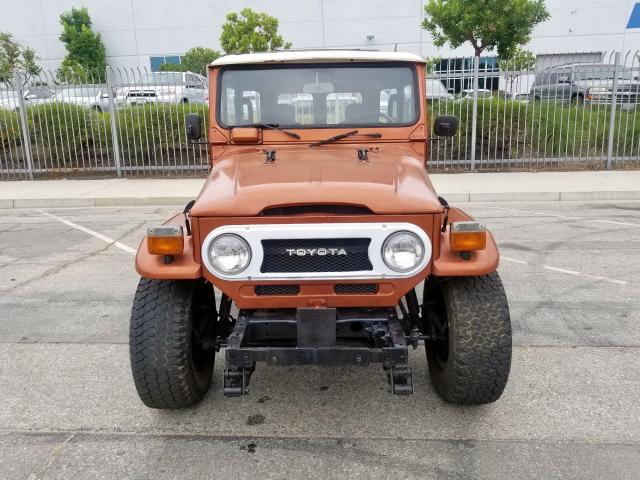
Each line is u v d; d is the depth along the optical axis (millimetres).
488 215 9031
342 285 3018
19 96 13062
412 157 3812
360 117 4074
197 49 28031
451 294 3166
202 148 13727
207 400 3625
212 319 3664
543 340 4410
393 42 30578
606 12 29484
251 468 2947
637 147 13086
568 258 6562
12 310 5293
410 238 2930
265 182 3154
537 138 13102
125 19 32375
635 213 9008
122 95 13344
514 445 3100
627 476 2824
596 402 3512
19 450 3129
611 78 12727
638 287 5559
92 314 5172
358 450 3084
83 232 8469
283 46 22406
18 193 11461
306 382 3850
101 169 13359
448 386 3268
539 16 16734
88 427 3352
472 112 12656
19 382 3916
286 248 2945
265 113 4090
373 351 2912
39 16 32938
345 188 3010
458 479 2832
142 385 3188
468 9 16125
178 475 2904
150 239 2986
